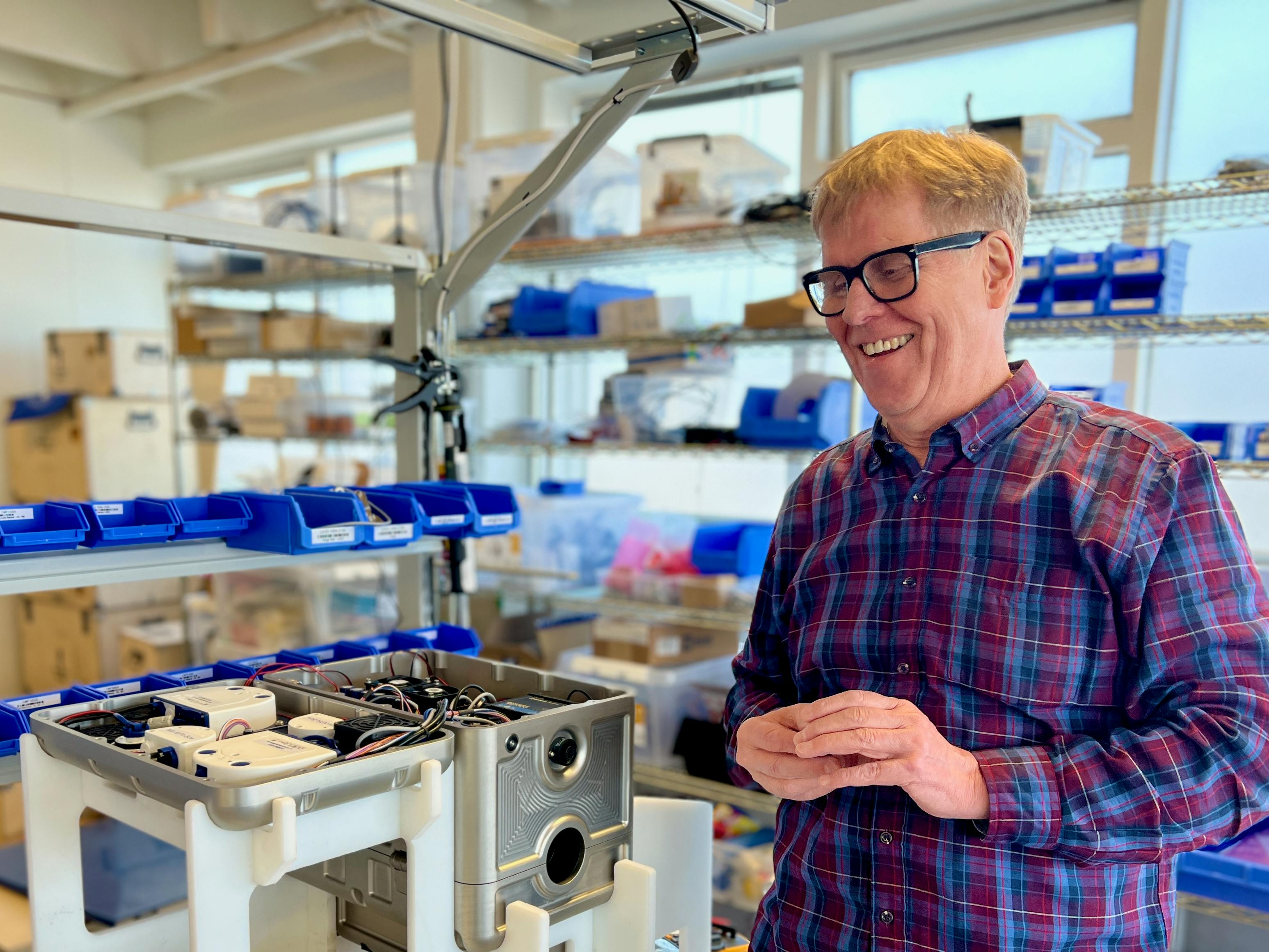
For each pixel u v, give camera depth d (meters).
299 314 3.30
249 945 0.88
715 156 2.48
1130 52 2.46
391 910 1.06
